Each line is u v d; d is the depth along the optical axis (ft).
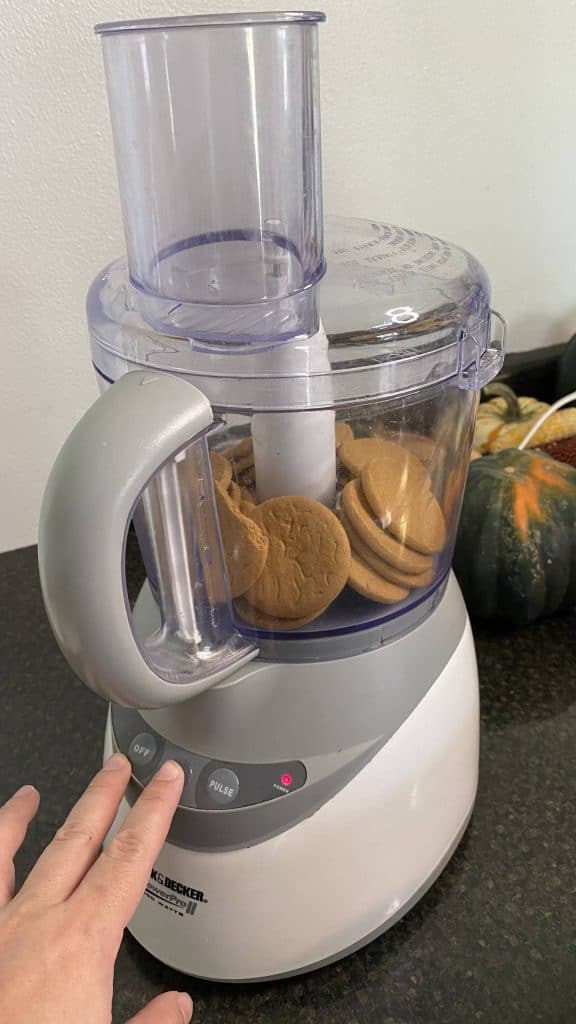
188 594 1.25
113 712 1.51
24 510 2.37
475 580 2.06
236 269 1.20
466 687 1.52
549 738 1.86
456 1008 1.39
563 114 2.39
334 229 1.61
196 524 1.20
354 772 1.33
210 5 1.91
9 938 1.05
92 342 1.38
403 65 2.13
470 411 1.44
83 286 2.11
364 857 1.36
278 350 1.18
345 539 1.27
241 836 1.30
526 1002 1.39
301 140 1.17
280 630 1.34
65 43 1.84
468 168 2.36
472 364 1.32
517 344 2.77
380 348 1.20
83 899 1.11
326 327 1.22
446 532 1.51
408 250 1.48
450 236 2.45
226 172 1.17
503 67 2.25
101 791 1.27
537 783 1.77
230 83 1.12
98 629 1.05
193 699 1.35
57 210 2.00
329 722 1.33
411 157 2.27
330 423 1.27
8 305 2.07
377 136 2.20
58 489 1.01
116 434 1.01
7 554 2.43
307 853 1.31
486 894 1.55
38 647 2.21
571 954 1.45
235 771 1.32
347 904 1.38
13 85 1.85
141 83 1.14
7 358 2.13
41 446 2.28
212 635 1.32
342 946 1.42
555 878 1.58
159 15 1.89
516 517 2.02
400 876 1.43
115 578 1.03
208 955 1.37
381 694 1.36
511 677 2.03
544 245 2.60
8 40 1.80
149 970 1.47
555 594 2.08
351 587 1.31
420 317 1.24
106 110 1.93
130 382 1.08
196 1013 1.40
